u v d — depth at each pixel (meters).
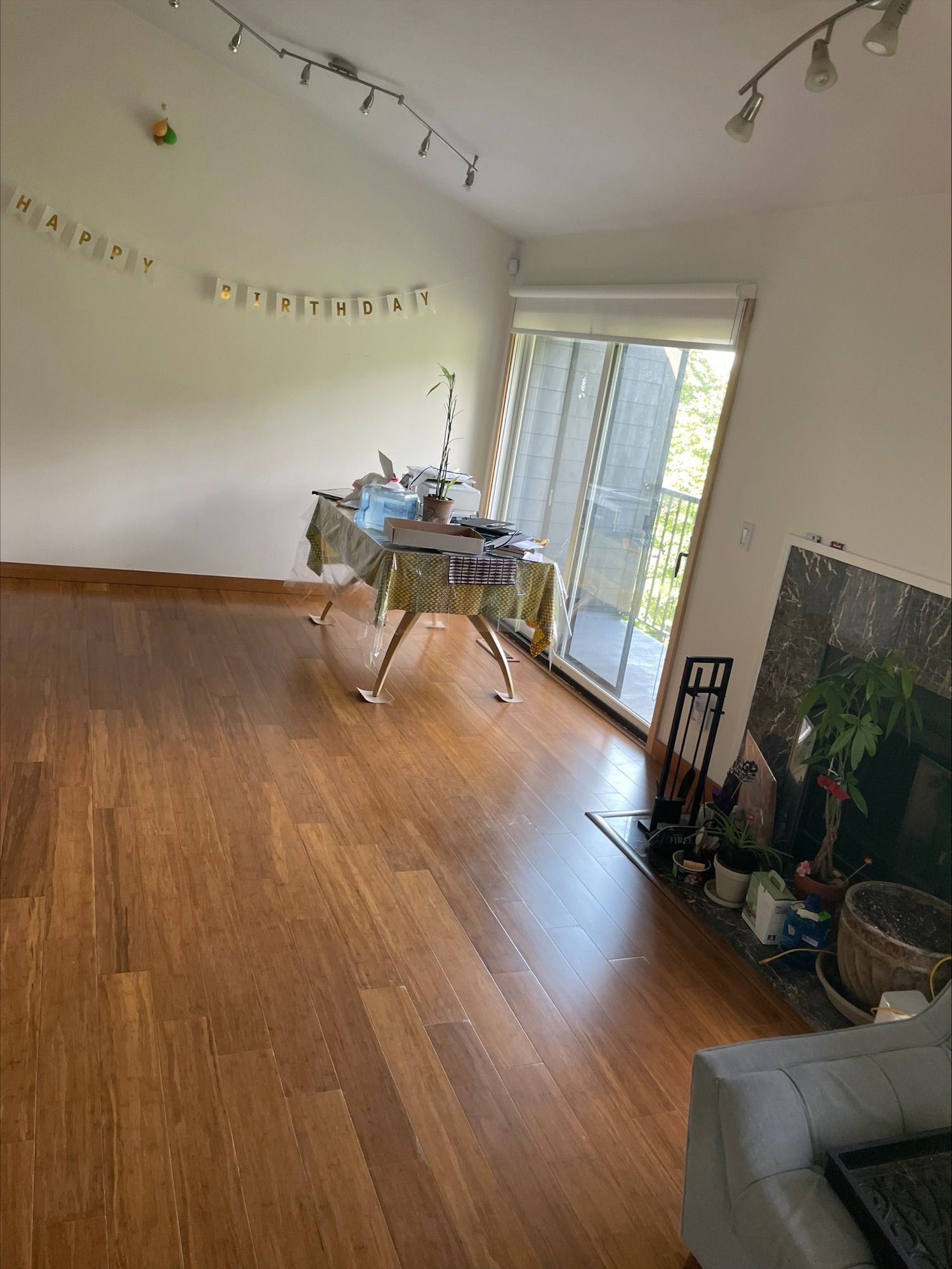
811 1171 1.61
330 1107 2.08
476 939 2.77
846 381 3.17
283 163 5.15
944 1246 1.45
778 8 2.23
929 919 2.66
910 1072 1.78
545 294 5.28
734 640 3.73
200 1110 2.02
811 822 3.24
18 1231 1.71
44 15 4.57
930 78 2.22
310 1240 1.78
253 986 2.42
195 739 3.72
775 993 2.75
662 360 4.38
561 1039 2.42
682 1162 2.10
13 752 3.39
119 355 5.13
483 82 3.61
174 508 5.46
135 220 4.97
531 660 5.45
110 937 2.52
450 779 3.76
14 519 5.20
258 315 5.33
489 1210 1.91
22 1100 1.97
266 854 3.02
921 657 2.80
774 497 3.52
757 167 3.22
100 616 4.92
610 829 3.55
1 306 4.88
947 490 2.76
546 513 5.54
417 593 4.15
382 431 5.79
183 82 4.86
